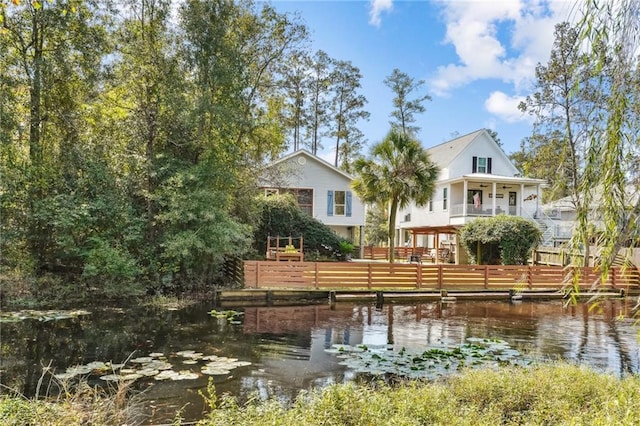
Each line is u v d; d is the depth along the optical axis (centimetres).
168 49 1223
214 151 1252
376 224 3288
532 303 1305
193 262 1252
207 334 787
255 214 1524
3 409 329
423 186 1447
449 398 371
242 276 1320
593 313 1112
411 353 664
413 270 1423
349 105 3142
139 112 1223
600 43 309
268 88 1540
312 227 1859
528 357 646
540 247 1788
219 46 1241
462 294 1367
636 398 321
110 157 1211
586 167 325
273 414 318
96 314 934
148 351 656
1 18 481
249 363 600
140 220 1170
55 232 1096
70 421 333
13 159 1027
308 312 1074
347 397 348
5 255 1049
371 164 1475
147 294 1171
